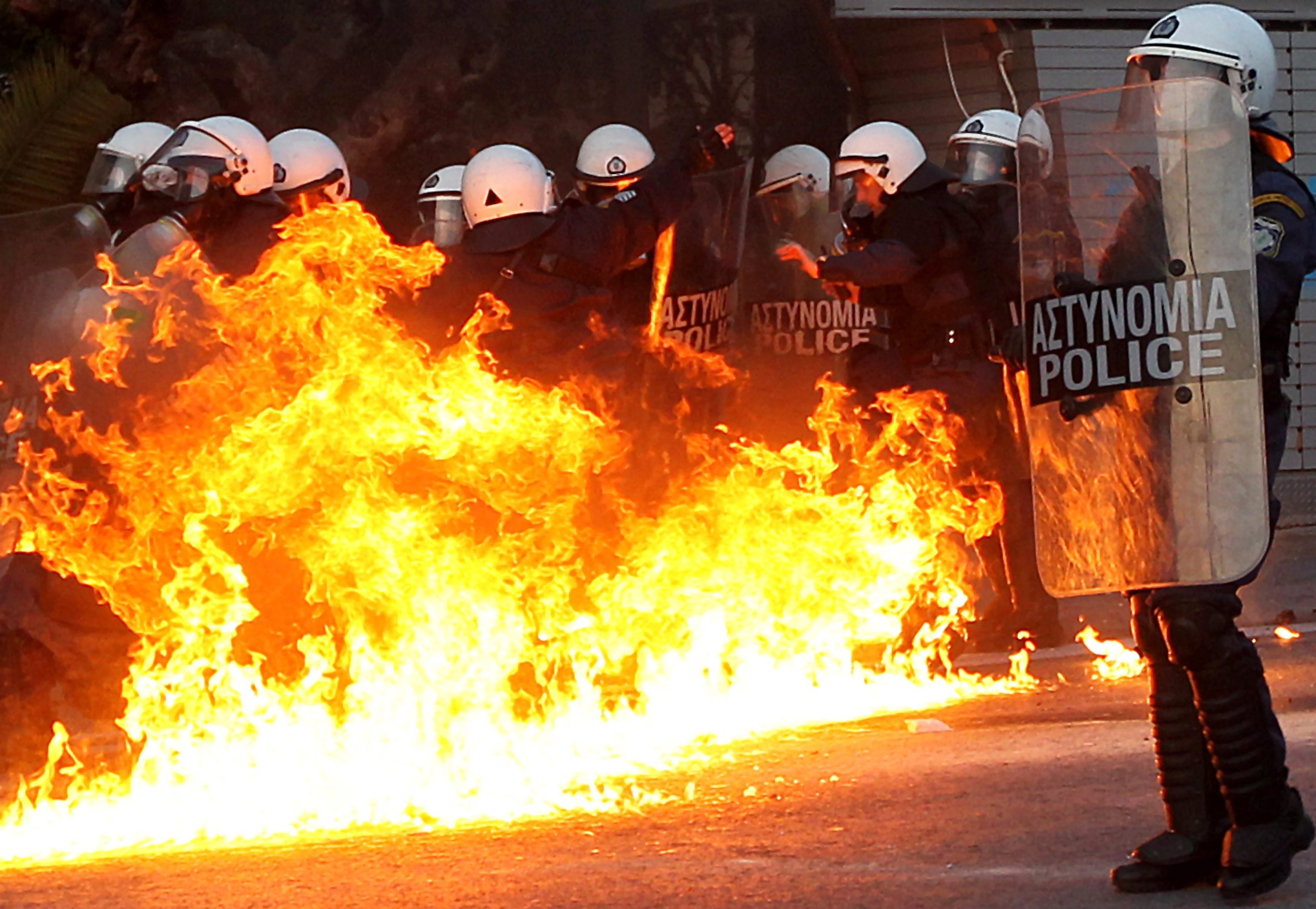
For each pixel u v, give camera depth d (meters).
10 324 16.88
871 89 40.06
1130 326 11.51
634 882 11.95
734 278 24.75
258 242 19.72
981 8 37.31
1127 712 18.62
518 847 13.34
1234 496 11.17
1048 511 11.87
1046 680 21.42
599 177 24.30
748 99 49.34
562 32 50.53
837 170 24.06
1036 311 11.93
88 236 16.98
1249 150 11.29
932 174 23.75
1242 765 10.95
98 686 17.38
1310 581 30.27
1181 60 12.02
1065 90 37.91
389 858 13.12
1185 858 11.21
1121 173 11.61
